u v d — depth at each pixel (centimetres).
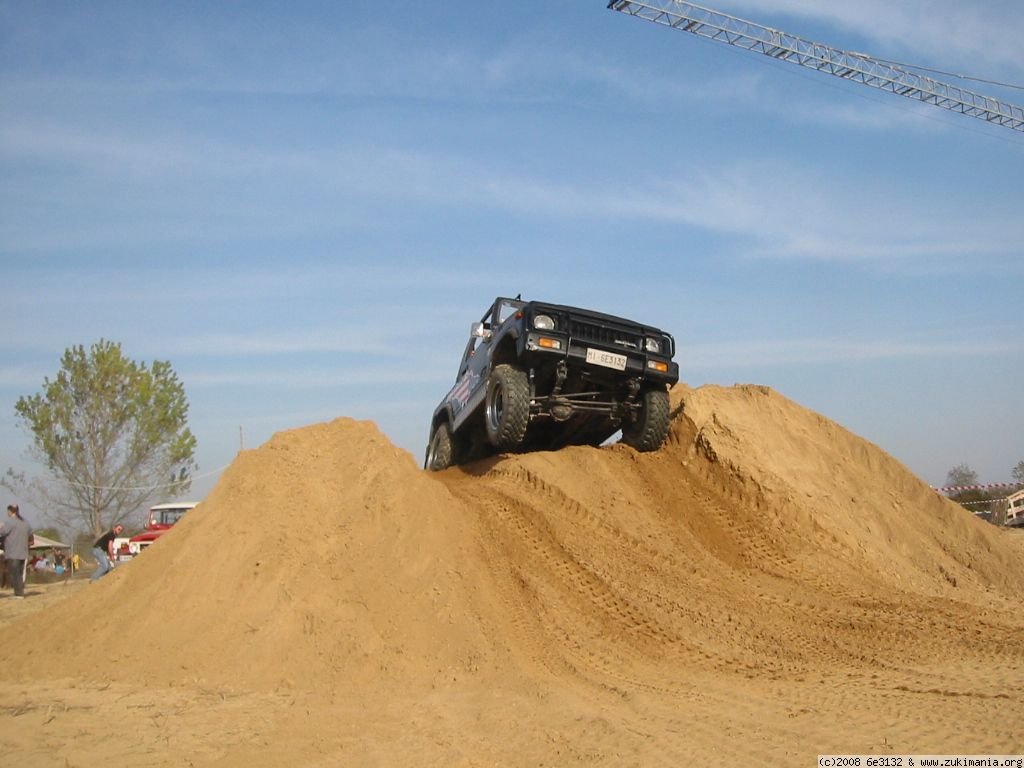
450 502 788
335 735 480
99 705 549
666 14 3762
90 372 2723
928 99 4072
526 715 502
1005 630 726
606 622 665
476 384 1113
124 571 761
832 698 524
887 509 1018
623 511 876
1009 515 1853
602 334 973
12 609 1125
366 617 640
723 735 450
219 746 460
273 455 820
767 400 1141
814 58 3903
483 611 649
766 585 796
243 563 708
